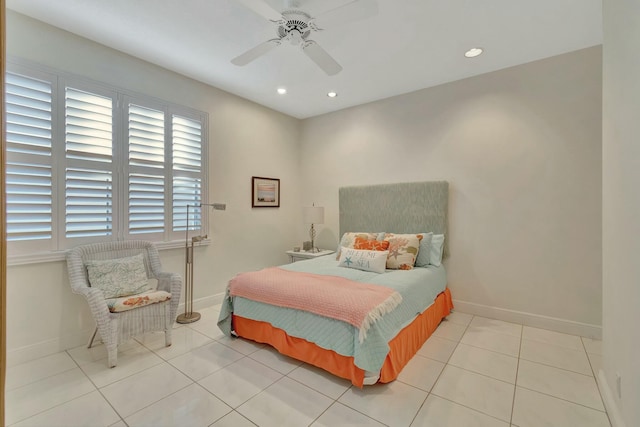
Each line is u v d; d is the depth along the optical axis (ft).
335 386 6.45
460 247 10.89
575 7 6.89
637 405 4.10
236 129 12.44
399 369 6.86
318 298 6.91
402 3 6.72
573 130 8.93
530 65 9.53
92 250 8.26
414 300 7.93
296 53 9.04
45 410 5.61
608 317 5.60
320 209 13.56
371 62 9.53
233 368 7.15
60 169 7.89
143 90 9.53
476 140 10.52
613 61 5.13
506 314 10.03
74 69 8.11
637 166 4.10
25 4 6.89
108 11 7.14
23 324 7.34
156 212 9.90
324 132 14.71
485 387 6.39
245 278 8.55
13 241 7.21
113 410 5.63
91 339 8.07
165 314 8.20
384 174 12.71
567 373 6.89
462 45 8.54
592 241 8.72
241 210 12.69
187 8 7.01
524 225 9.71
